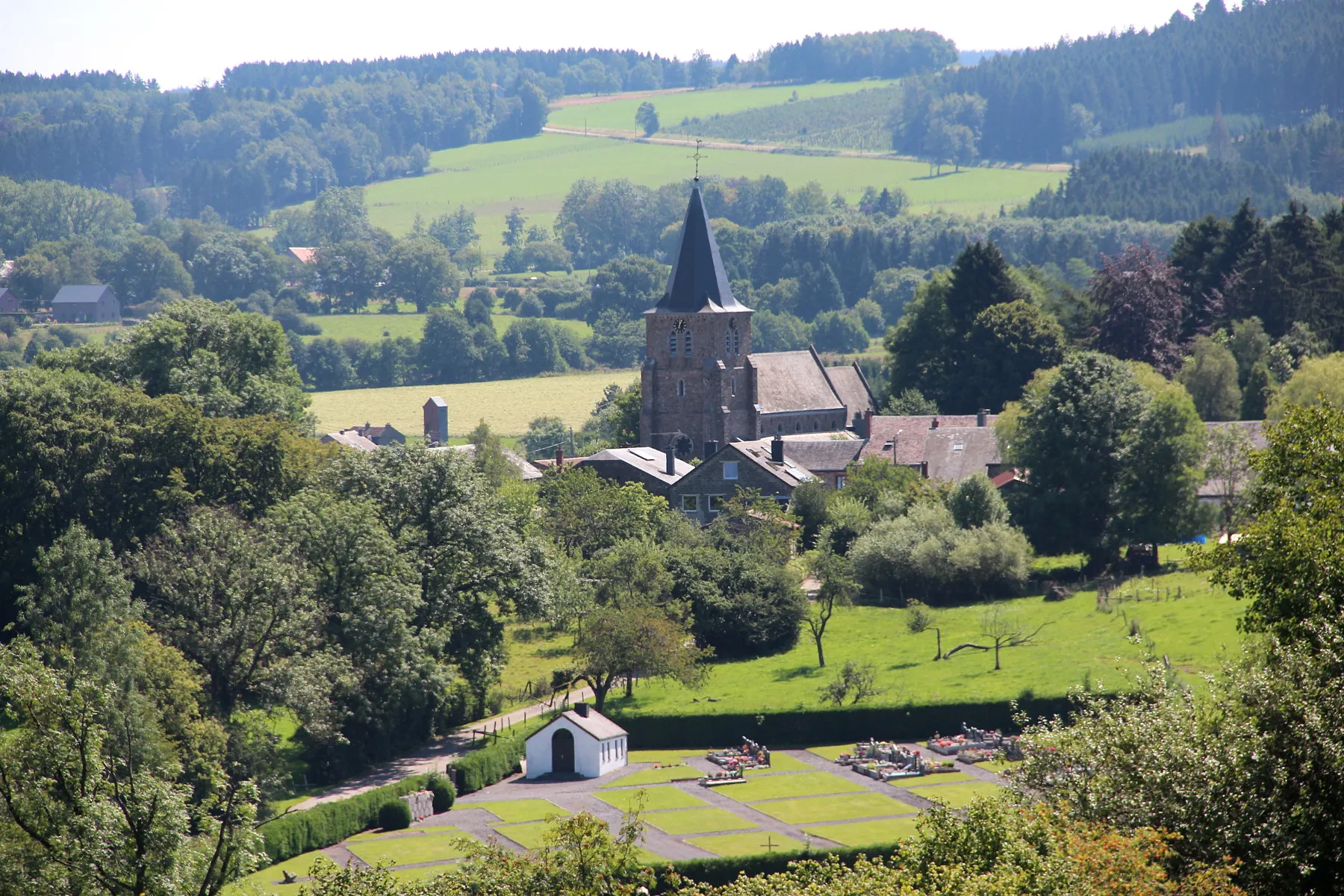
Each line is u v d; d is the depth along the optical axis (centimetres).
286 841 9206
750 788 10581
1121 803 5353
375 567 11381
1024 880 4866
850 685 12100
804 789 10494
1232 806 5138
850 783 10600
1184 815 5203
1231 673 5728
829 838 9275
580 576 14362
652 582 13862
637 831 6625
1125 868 4666
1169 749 5412
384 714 11212
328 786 10656
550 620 12975
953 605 15012
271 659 10825
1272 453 7100
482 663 12306
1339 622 5684
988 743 11262
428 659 11288
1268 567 6562
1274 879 5038
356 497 12262
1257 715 5419
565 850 6116
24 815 5884
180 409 13325
